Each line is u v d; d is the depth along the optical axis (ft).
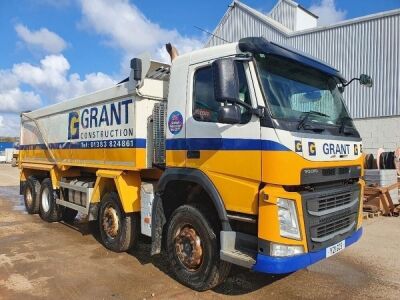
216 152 15.57
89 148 24.75
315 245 14.33
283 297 16.21
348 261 20.94
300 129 14.39
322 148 14.83
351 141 16.84
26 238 25.90
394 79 52.65
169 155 17.74
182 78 17.34
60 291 16.79
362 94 55.42
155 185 19.97
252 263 13.93
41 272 19.11
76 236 26.40
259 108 14.12
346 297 16.24
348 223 16.47
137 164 20.03
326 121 16.48
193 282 16.75
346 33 57.06
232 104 14.08
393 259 21.33
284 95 14.99
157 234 18.40
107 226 22.82
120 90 21.35
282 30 65.26
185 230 17.21
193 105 16.76
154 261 20.80
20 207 39.65
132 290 16.90
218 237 16.06
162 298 16.06
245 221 14.69
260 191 13.94
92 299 15.96
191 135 16.66
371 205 34.42
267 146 13.82
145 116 20.34
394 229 28.66
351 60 56.54
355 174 17.04
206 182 15.81
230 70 13.70
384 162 40.91
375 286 17.44
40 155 32.96
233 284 17.56
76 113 26.58
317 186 15.07
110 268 19.71
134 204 21.15
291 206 13.75
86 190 24.72
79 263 20.51
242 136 14.64
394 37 52.65
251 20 70.59
